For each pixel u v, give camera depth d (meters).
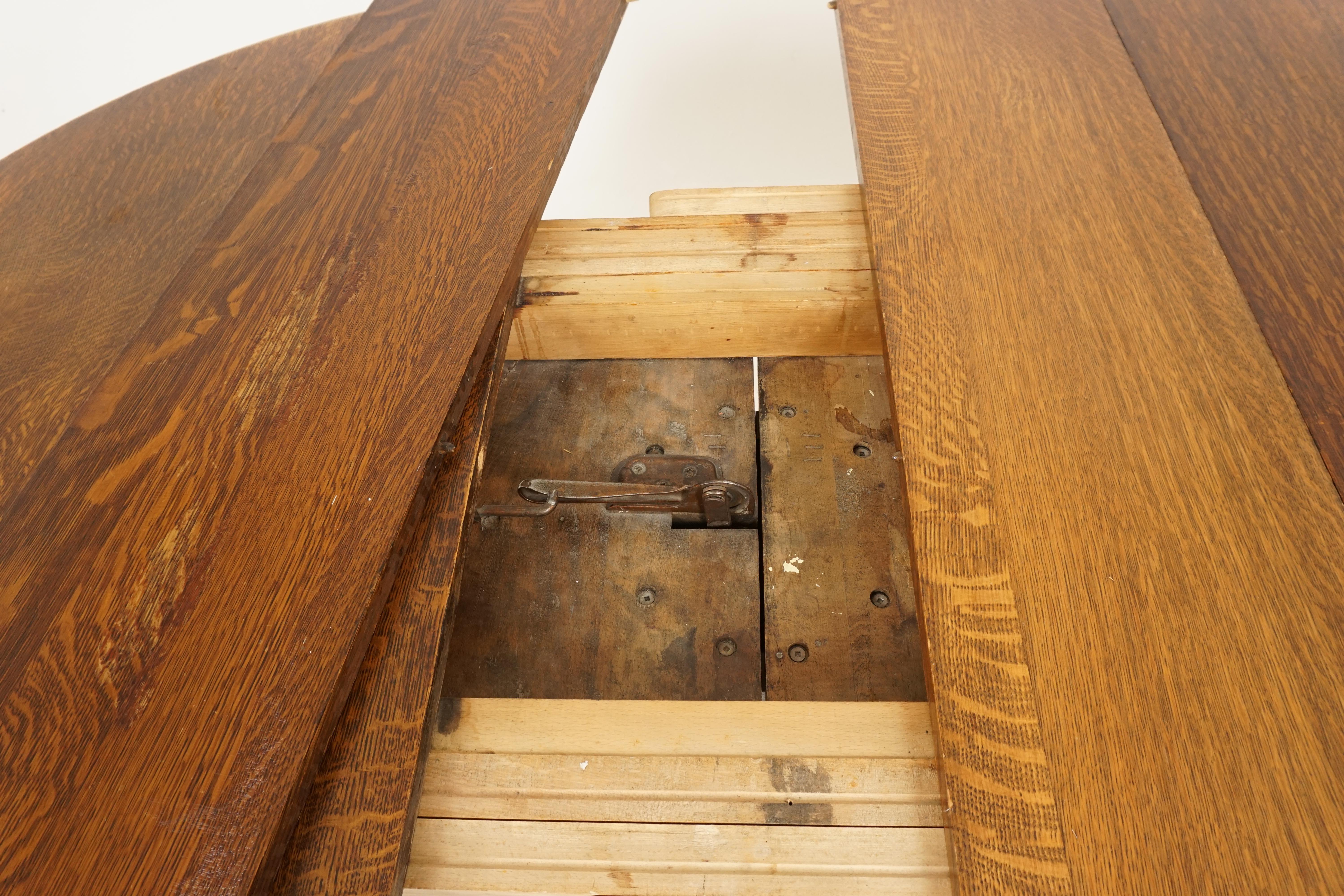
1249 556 0.68
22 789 0.58
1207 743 0.59
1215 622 0.65
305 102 1.18
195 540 0.71
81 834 0.56
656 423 1.10
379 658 0.70
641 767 0.69
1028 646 0.65
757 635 0.91
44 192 1.18
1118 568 0.69
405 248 0.96
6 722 0.61
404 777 0.64
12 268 1.06
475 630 0.92
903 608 0.92
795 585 0.94
